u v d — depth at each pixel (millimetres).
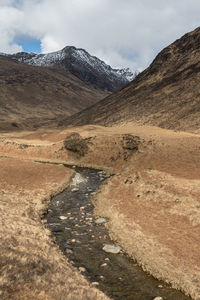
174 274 16938
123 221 25750
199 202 25922
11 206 27547
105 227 25281
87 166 59500
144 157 52938
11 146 71312
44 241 19766
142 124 97188
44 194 35531
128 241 21719
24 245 16812
